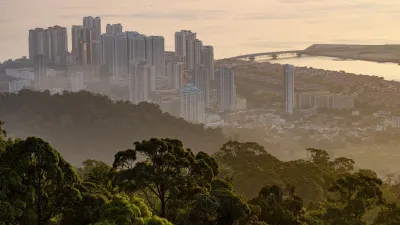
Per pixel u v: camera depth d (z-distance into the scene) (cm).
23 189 4291
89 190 4684
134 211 4359
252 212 5006
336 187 6284
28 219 4356
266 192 5506
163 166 4969
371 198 6097
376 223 6019
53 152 4450
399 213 5875
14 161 4381
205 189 4953
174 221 4878
